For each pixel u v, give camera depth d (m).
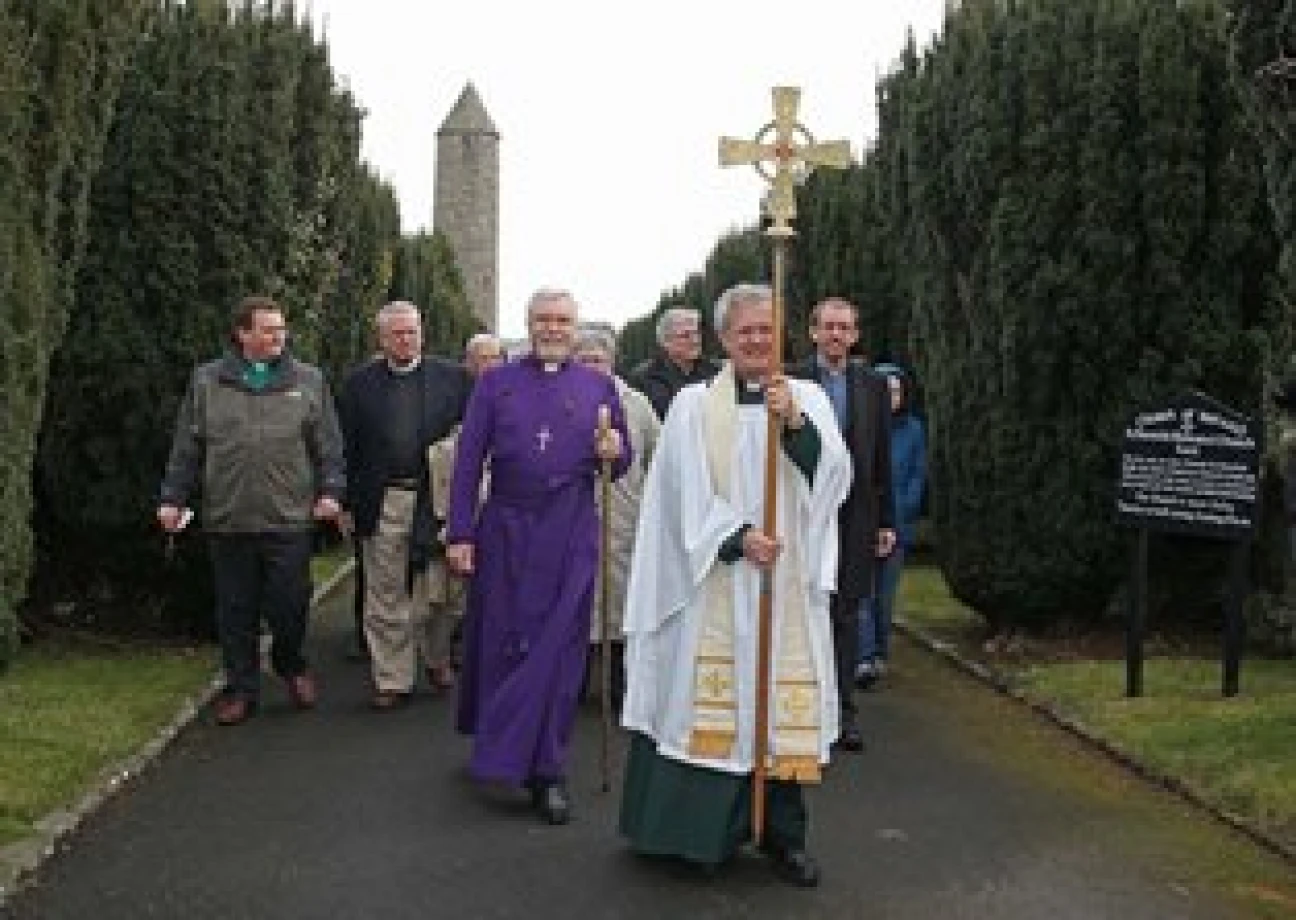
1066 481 10.12
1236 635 8.47
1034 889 5.72
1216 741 7.46
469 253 61.47
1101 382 10.05
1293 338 8.91
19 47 7.77
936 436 10.83
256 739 7.96
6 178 7.73
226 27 10.30
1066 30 10.06
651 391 9.69
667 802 5.71
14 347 7.93
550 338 6.70
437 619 9.32
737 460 5.62
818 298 15.83
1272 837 6.22
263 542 8.40
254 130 10.16
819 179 16.17
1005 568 10.34
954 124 10.78
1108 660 9.81
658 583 5.73
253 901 5.49
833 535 5.70
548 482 6.59
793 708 5.62
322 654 10.66
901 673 9.99
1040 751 7.85
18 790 6.47
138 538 10.11
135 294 9.91
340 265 14.85
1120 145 9.84
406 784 7.08
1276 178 7.96
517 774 6.47
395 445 8.79
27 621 10.28
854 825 6.53
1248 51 7.98
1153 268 9.81
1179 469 8.48
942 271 10.91
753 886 5.71
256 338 8.23
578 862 5.95
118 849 6.03
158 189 9.90
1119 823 6.56
